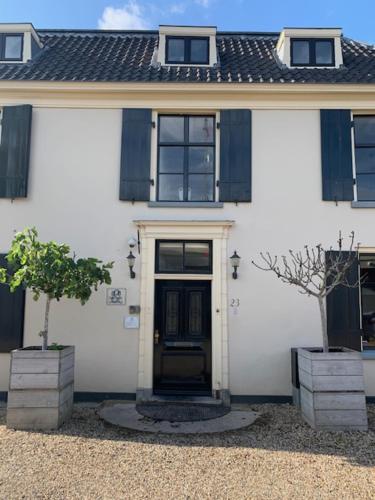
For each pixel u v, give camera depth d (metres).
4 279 5.86
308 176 7.41
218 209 7.36
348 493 3.81
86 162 7.46
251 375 7.01
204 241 7.36
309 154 7.46
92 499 3.65
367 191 7.52
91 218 7.34
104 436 5.26
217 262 7.20
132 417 6.03
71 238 7.29
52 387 5.57
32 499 3.64
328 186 7.32
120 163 7.42
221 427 5.64
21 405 5.55
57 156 7.47
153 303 7.14
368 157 7.59
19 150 7.39
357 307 7.02
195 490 3.84
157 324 7.21
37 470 4.22
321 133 7.43
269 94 7.48
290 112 7.55
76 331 7.07
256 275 7.20
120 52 8.82
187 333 7.20
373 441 5.12
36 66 8.04
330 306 7.01
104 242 7.28
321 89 7.38
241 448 4.89
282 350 7.05
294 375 6.76
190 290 7.29
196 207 7.35
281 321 7.09
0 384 6.97
